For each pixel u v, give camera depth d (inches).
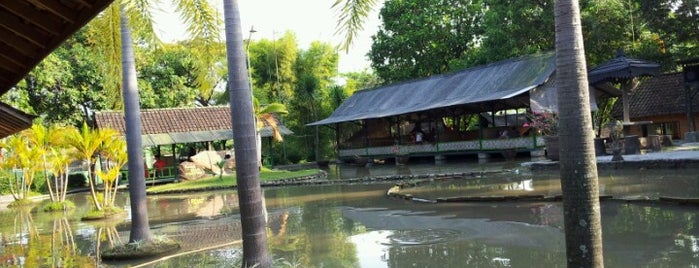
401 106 1172.5
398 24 1365.7
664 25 918.4
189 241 374.3
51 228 505.0
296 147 1584.6
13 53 167.0
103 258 330.0
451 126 1328.7
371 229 355.6
